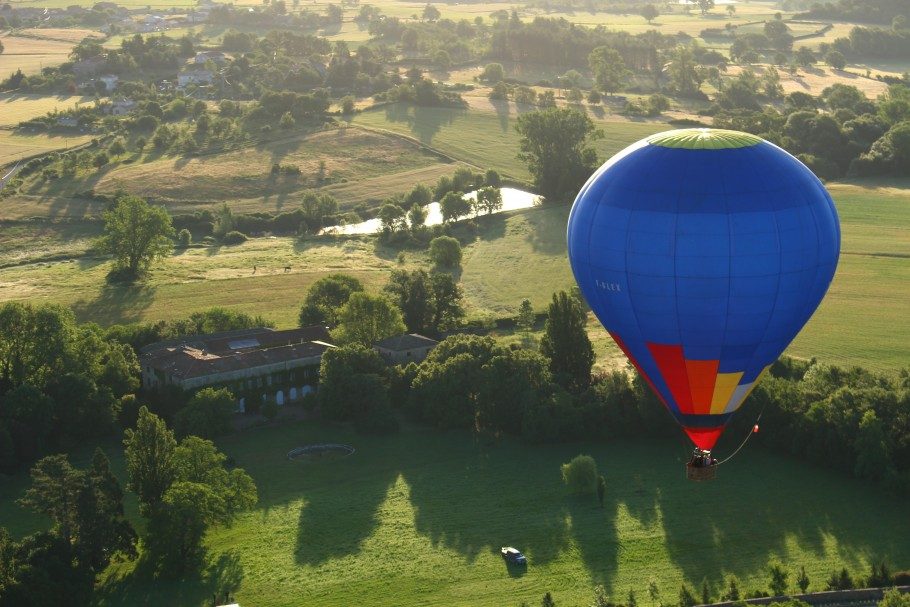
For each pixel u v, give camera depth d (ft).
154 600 288.51
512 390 385.09
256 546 315.37
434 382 393.91
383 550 312.09
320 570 302.66
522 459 366.43
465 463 364.79
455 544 314.14
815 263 233.35
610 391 383.24
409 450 375.25
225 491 319.27
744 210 227.81
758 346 238.68
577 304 428.56
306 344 430.20
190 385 395.34
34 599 273.33
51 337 398.21
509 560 304.09
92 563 299.38
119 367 407.44
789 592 282.56
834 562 299.99
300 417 403.13
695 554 305.94
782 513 326.65
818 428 354.33
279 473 358.84
